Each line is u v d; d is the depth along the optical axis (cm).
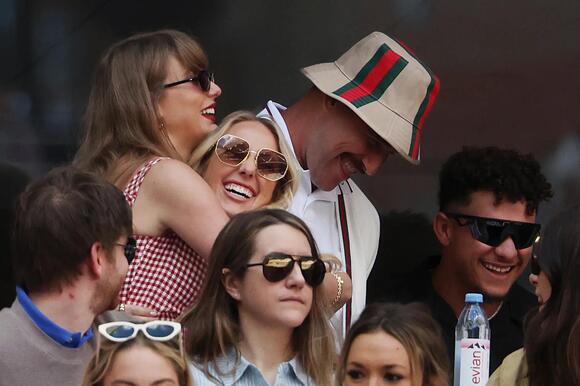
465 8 2211
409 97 1855
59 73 2111
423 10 2206
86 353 1438
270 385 1541
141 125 1703
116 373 1341
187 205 1650
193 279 1667
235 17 2159
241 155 1733
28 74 2106
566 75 2223
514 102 2223
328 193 1897
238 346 1545
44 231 1408
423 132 2219
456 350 1591
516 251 1959
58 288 1416
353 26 2183
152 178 1661
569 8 2217
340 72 1884
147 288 1644
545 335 1489
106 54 1747
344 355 1437
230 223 1560
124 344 1349
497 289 1972
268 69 2167
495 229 1953
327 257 1752
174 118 1730
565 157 2228
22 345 1402
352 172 1864
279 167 1750
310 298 1544
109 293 1440
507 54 2220
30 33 2106
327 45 2178
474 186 1964
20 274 1430
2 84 2103
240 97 2166
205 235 1645
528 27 2219
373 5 2188
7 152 2100
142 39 1742
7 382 1392
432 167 2211
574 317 1472
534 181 1962
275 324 1535
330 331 1580
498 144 2225
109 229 1427
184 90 1731
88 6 2117
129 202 1658
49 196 1422
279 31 2167
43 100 2109
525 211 1964
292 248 1535
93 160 1705
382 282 2125
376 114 1822
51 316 1419
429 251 2195
